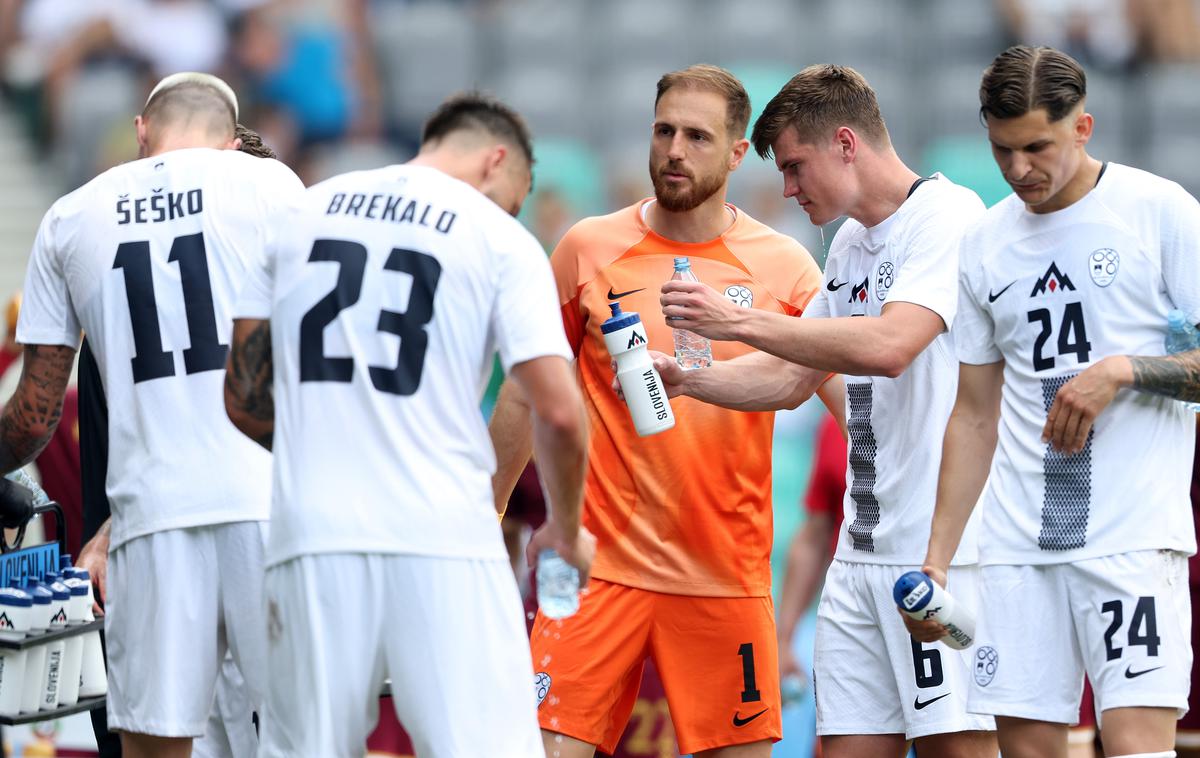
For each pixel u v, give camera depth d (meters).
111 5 47.59
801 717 24.66
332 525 11.78
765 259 17.02
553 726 16.31
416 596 11.84
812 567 23.33
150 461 14.25
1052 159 13.64
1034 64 13.52
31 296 14.89
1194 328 13.77
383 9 50.59
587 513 16.66
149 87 47.47
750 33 51.34
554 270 17.11
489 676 12.11
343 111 48.16
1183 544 13.93
